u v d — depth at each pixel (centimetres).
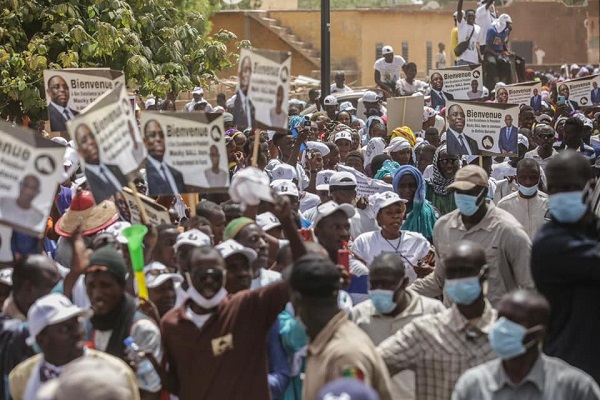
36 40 2648
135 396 1020
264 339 1154
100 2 2788
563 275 1113
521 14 9856
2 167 1177
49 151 1188
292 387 1255
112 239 1252
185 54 3064
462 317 1117
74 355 1023
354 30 6831
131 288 1291
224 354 1140
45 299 1028
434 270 1509
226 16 6341
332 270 1002
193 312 1153
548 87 5644
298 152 2459
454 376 1112
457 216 1462
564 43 9931
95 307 1124
